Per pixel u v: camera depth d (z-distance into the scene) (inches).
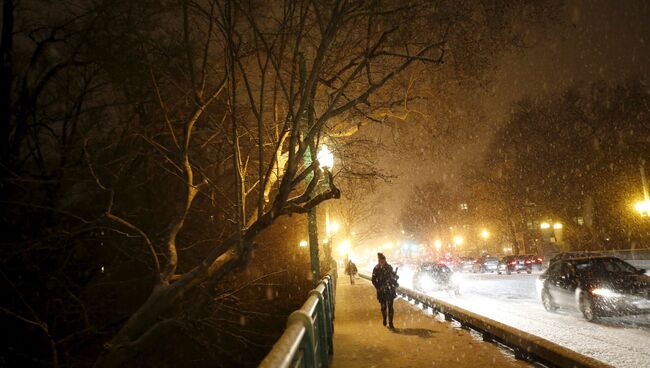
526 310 602.9
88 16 425.7
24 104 434.9
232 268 333.1
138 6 396.5
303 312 173.9
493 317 562.3
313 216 430.6
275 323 613.0
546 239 2466.8
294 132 314.8
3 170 402.9
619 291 457.4
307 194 350.9
